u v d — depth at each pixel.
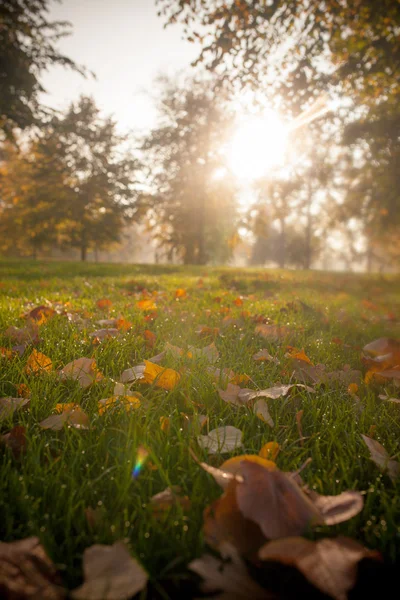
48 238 37.25
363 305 6.65
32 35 16.19
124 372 2.14
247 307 5.02
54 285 7.50
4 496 1.19
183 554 1.02
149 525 1.08
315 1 8.16
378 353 2.74
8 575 0.82
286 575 0.93
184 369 2.10
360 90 9.96
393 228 25.50
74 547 1.04
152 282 8.55
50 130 19.69
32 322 3.20
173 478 1.33
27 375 2.13
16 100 16.36
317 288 9.06
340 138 19.00
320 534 1.06
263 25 8.28
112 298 5.62
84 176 34.53
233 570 0.88
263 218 15.13
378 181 21.02
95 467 1.38
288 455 1.46
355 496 1.09
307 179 24.06
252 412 1.76
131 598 0.91
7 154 33.75
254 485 1.04
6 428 1.61
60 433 1.59
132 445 1.41
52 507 1.17
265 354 2.71
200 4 8.16
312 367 2.39
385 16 8.14
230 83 8.88
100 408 1.71
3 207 37.97
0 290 6.44
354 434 1.62
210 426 1.69
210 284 8.78
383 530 1.10
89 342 2.80
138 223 35.25
